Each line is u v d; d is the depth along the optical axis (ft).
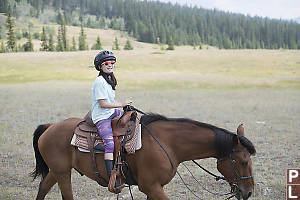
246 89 97.19
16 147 29.94
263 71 151.02
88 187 20.81
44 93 84.94
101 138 13.67
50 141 15.01
